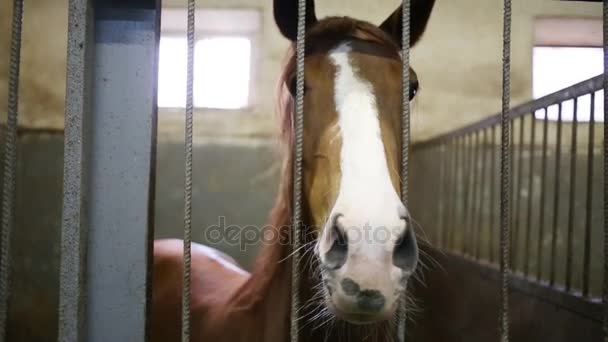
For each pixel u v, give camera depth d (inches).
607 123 38.2
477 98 138.4
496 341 84.8
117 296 33.8
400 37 53.8
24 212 133.8
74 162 31.7
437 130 138.9
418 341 115.6
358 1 136.5
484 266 91.2
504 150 37.6
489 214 133.0
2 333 32.6
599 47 138.7
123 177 33.9
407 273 33.9
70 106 31.7
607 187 38.2
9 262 32.7
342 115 39.2
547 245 128.9
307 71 43.4
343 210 34.3
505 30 36.9
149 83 34.0
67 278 31.6
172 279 77.4
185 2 133.0
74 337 31.7
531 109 84.9
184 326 34.5
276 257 50.1
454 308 105.4
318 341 46.6
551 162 129.5
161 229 138.6
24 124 133.9
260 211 140.2
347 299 32.5
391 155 38.3
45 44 133.9
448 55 138.3
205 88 139.6
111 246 33.8
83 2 31.8
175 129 139.4
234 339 54.1
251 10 135.9
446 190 129.9
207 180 139.7
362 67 41.9
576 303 64.1
